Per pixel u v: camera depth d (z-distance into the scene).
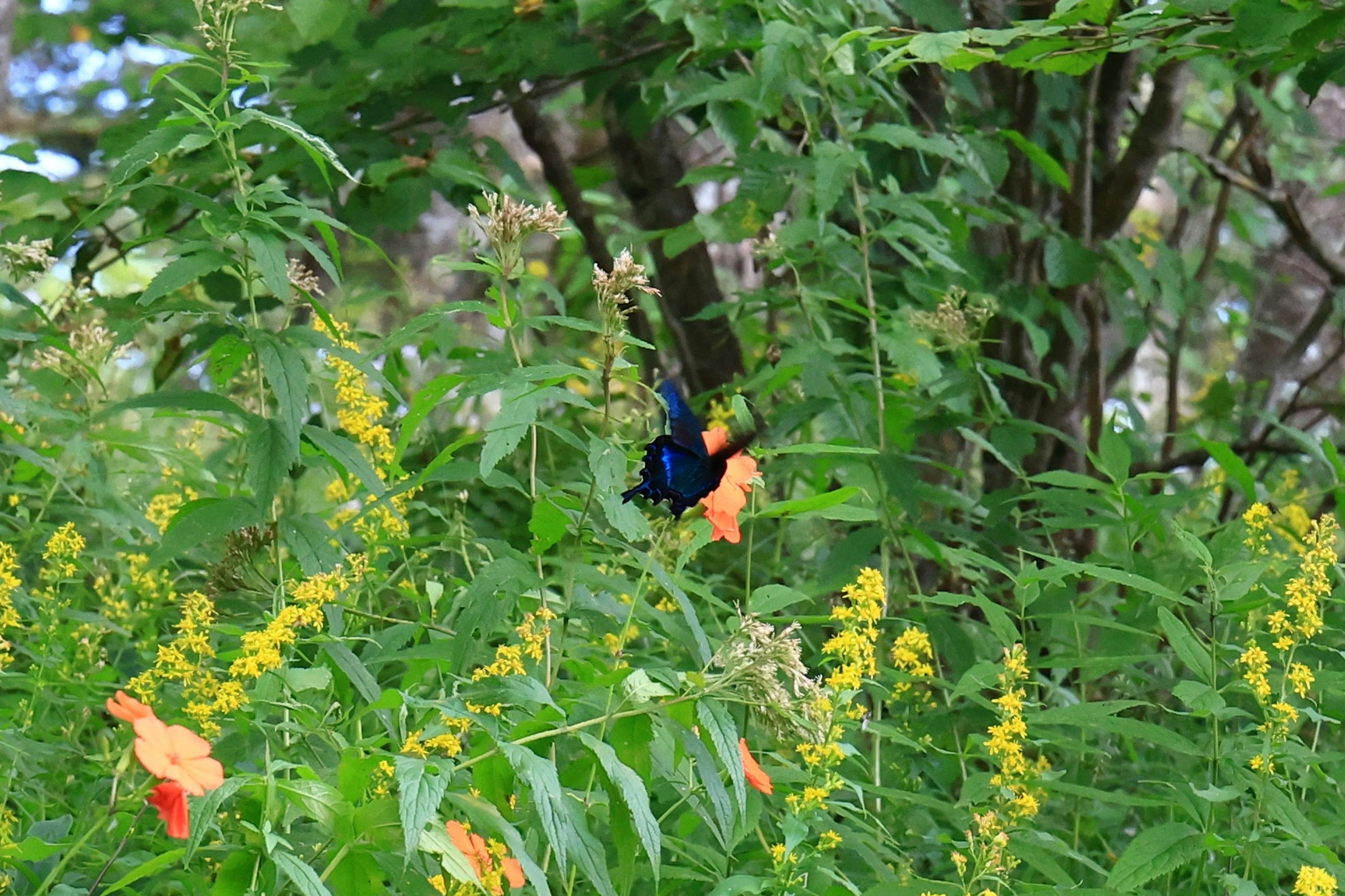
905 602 7.01
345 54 9.06
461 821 4.14
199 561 6.42
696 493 3.92
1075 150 9.73
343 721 4.62
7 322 6.98
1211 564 5.07
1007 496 6.99
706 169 7.99
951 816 5.07
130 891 3.97
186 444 7.73
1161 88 9.41
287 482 7.12
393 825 3.63
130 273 13.72
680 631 4.86
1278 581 5.62
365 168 8.34
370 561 5.51
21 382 6.63
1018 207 8.88
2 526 6.42
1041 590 5.99
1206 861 4.91
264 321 8.45
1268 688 4.71
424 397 4.38
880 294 8.99
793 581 7.39
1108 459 6.23
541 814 3.52
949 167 9.78
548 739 4.16
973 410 9.02
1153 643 6.55
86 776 5.25
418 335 7.03
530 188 8.94
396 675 6.14
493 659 4.68
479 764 3.98
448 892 3.91
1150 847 4.57
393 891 4.28
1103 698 7.23
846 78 7.90
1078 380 10.10
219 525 4.63
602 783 4.27
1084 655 6.00
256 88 8.97
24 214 10.12
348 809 3.65
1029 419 9.59
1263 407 12.12
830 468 6.98
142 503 7.41
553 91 9.23
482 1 8.34
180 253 4.68
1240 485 6.11
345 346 5.80
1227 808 5.14
